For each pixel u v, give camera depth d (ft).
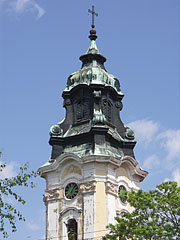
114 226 199.41
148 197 194.29
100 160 238.07
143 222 193.98
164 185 197.36
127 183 247.50
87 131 248.73
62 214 238.68
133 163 249.75
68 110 260.83
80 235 231.30
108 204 234.17
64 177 244.22
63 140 252.83
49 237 237.45
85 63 272.72
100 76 262.06
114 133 255.70
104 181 237.25
